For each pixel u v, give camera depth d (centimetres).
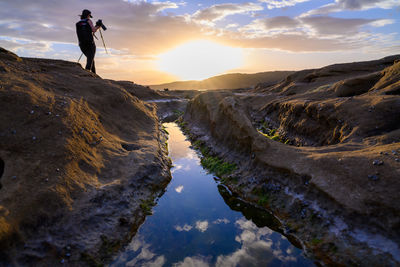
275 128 1858
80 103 1012
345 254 467
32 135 673
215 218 677
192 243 564
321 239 521
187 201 777
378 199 502
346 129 994
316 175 636
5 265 412
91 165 733
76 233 518
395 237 450
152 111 1977
